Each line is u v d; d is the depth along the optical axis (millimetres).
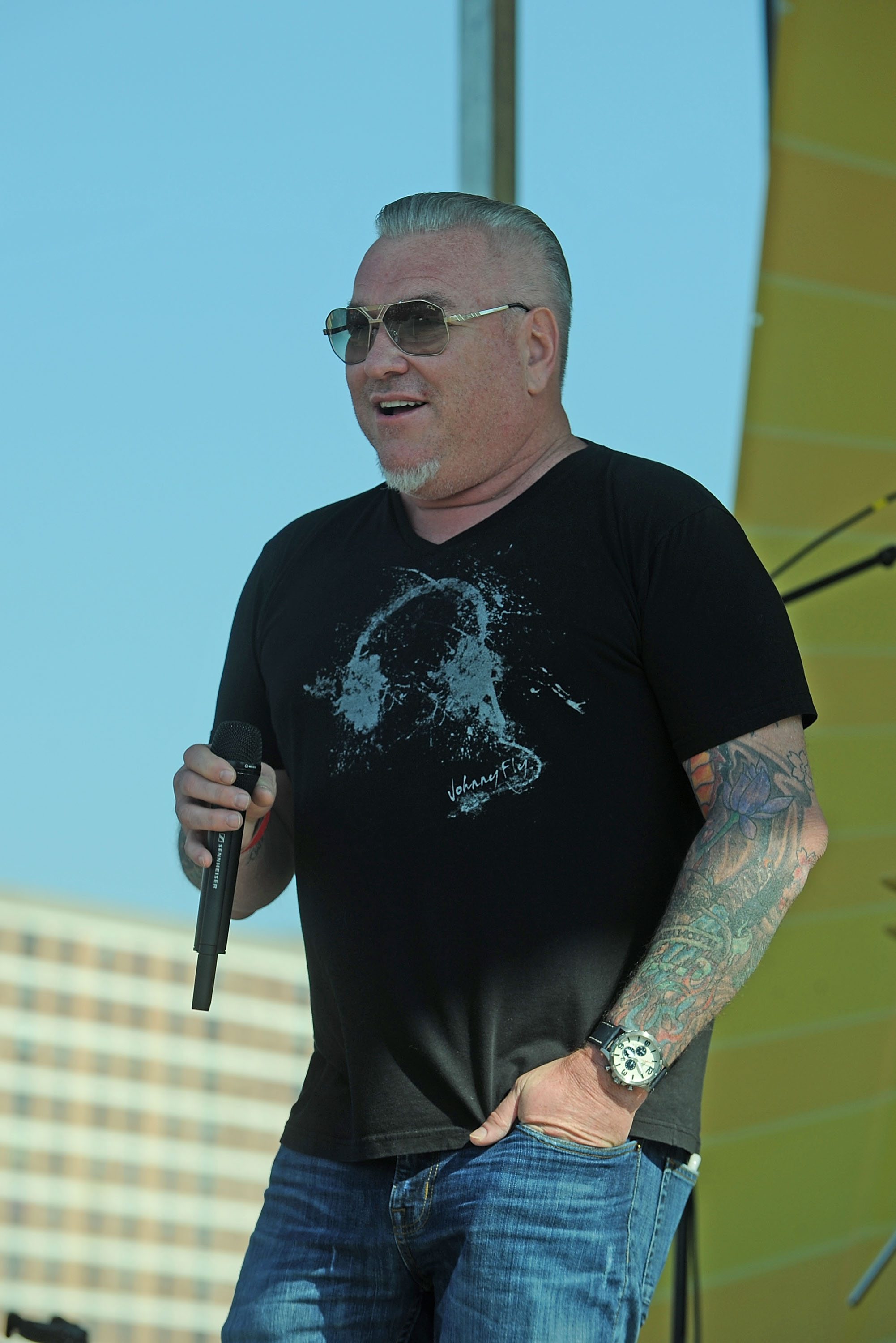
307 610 7000
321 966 6504
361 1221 6320
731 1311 10383
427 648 6426
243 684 7469
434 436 6625
